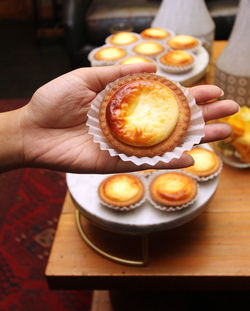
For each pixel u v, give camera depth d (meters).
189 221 0.63
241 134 0.71
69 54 1.64
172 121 0.56
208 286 0.64
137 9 1.59
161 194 0.61
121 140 0.56
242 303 0.80
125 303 0.82
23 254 1.09
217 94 0.61
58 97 0.61
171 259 0.64
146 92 0.58
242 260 0.63
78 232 0.69
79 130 0.64
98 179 0.66
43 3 2.19
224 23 1.51
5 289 1.01
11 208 1.22
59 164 0.63
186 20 0.96
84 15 1.63
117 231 0.62
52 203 1.23
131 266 0.64
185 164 0.56
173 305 0.81
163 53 0.90
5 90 1.82
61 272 0.64
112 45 0.96
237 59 0.76
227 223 0.68
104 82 0.63
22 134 0.64
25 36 2.27
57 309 0.97
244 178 0.74
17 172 1.34
